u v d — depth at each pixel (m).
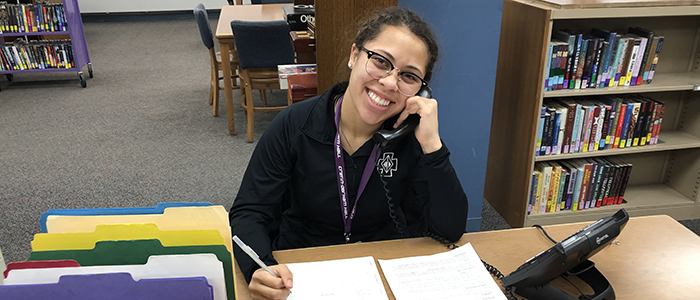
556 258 0.98
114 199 2.80
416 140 1.27
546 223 2.55
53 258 0.78
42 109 4.25
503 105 2.52
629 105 2.38
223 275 0.78
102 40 6.76
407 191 1.39
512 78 2.39
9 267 0.74
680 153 2.72
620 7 2.09
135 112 4.18
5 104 4.38
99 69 5.48
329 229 1.37
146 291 0.74
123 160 3.29
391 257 1.15
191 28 7.47
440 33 2.00
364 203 1.30
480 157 2.30
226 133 3.76
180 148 3.49
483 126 2.23
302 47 2.34
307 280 1.04
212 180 3.04
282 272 1.00
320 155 1.25
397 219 1.40
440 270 1.09
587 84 2.32
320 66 1.95
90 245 0.80
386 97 1.13
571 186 2.51
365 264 1.11
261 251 1.10
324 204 1.30
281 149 1.25
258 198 1.25
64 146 3.50
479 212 2.43
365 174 1.26
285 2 4.73
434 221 1.23
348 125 1.23
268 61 3.35
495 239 1.24
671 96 2.65
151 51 6.22
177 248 0.80
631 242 1.22
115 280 0.73
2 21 4.59
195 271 0.77
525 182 2.40
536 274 1.01
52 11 4.58
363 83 1.12
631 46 2.28
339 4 1.86
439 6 1.96
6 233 2.44
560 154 2.42
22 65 4.71
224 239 0.89
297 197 1.33
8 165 3.19
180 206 0.90
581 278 1.08
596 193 2.55
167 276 0.77
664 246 1.20
